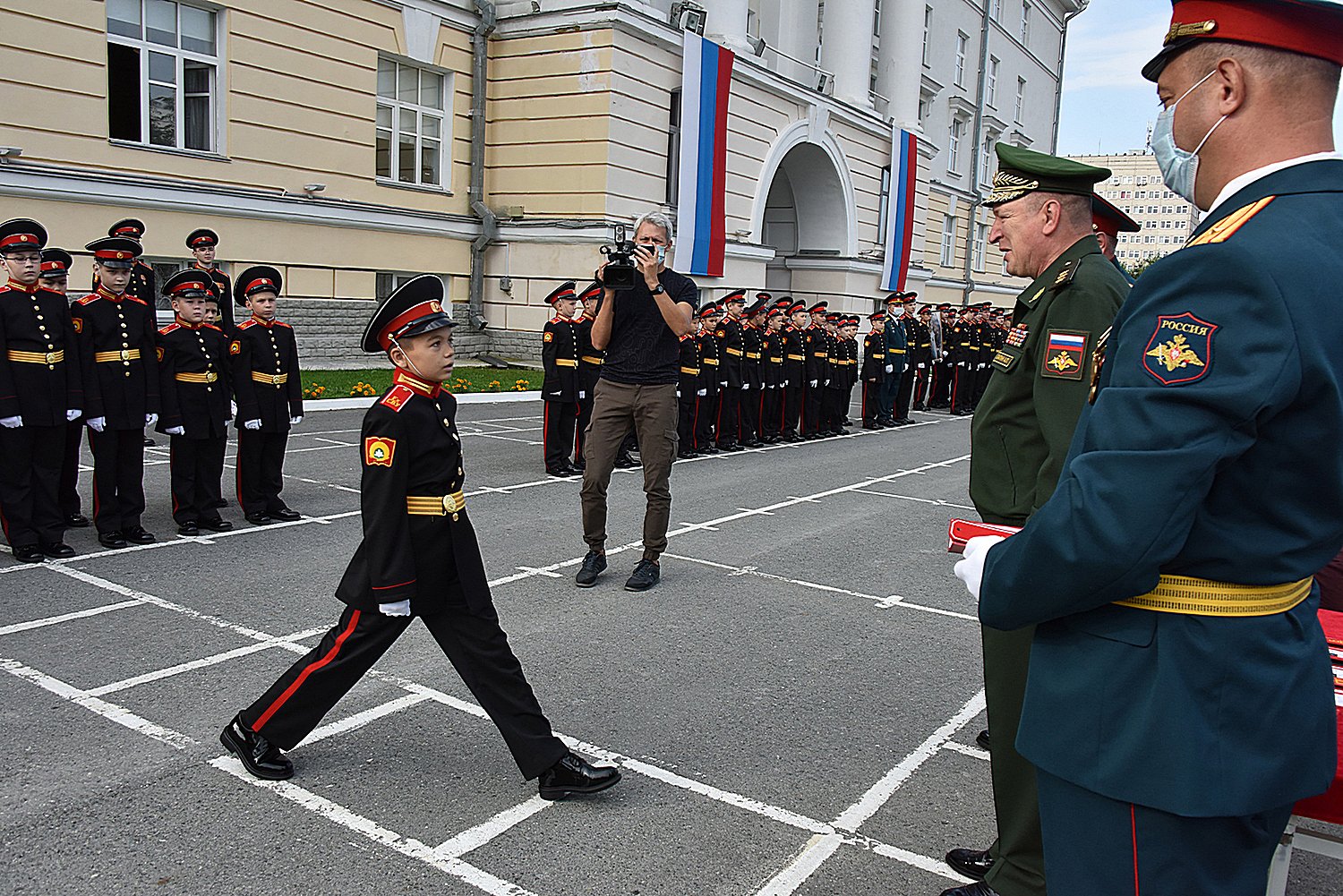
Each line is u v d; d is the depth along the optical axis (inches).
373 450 137.4
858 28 1105.4
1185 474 64.6
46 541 265.7
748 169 930.7
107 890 121.0
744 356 557.9
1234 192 72.5
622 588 263.1
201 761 155.6
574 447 454.3
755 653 217.9
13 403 249.4
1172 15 75.7
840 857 137.0
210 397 295.9
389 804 145.3
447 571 142.9
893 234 1195.9
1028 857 116.0
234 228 643.5
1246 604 69.5
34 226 257.0
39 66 541.3
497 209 836.6
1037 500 120.5
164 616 221.8
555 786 147.3
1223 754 68.6
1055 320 121.7
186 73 623.8
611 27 769.6
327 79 698.2
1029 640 114.2
